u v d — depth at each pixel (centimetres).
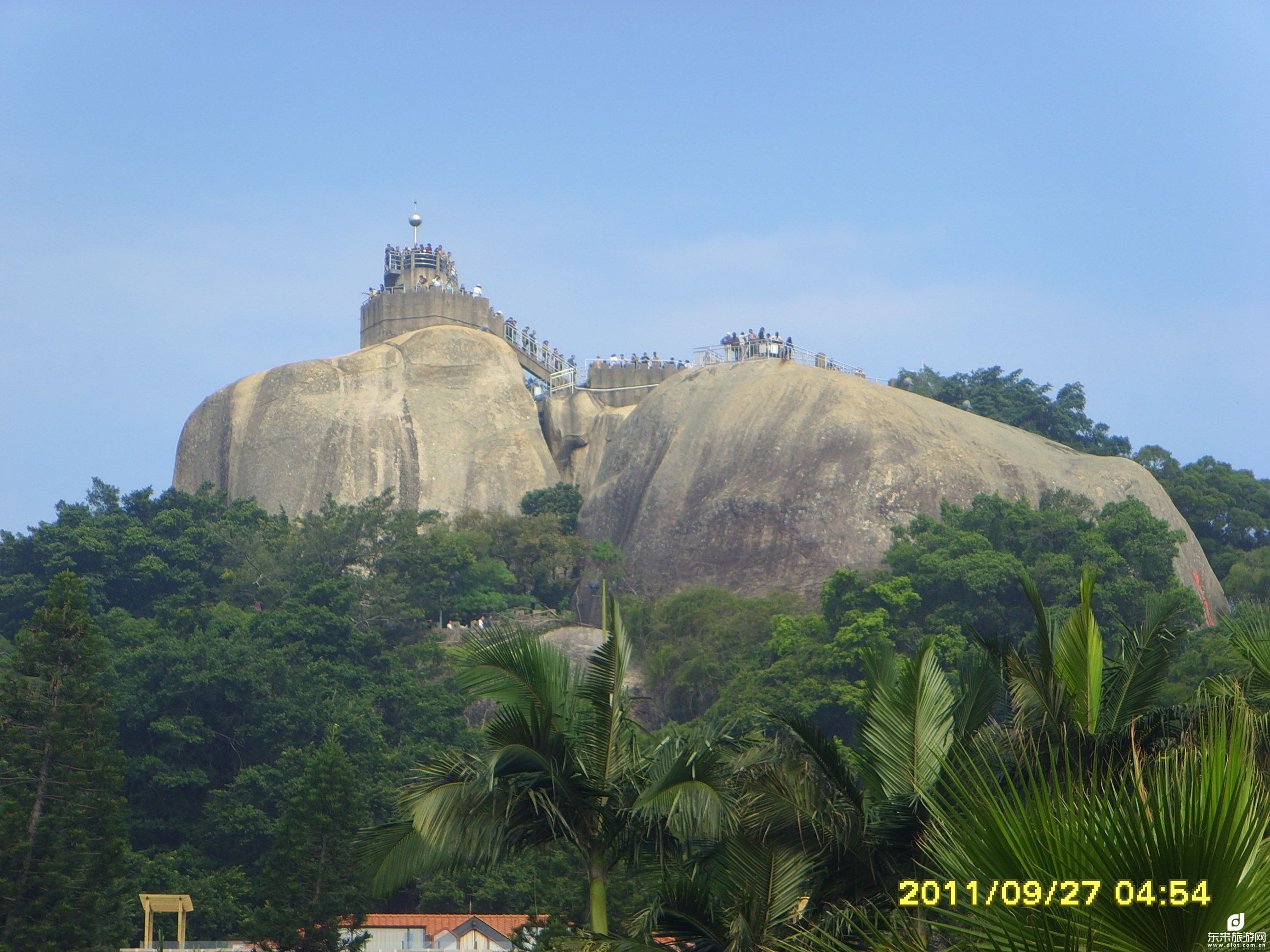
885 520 10044
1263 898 714
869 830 1596
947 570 8500
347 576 9888
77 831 4262
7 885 4134
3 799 4434
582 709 1755
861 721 1702
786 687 7944
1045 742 1554
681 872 1738
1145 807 743
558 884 4341
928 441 10531
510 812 1673
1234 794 717
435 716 7975
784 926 1567
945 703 1634
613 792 1709
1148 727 1567
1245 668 1709
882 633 8100
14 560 9900
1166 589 8419
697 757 1625
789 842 1617
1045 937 723
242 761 7269
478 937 5003
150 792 6825
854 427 10512
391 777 6944
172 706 7188
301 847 4541
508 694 1753
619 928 3538
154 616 9512
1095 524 9538
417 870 1794
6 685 4534
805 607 9500
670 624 9200
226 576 10025
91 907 4259
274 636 8288
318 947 4491
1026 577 1697
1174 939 712
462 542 10488
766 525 10200
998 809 769
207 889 5775
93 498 10738
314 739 7312
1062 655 1619
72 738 4447
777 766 1683
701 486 10706
